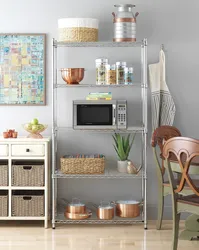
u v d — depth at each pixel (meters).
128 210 5.03
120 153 5.16
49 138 5.09
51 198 5.32
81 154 5.34
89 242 4.59
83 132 5.33
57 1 5.26
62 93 5.30
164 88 5.23
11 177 4.96
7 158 4.94
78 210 5.03
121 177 4.95
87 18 4.95
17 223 5.17
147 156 5.35
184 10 5.26
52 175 4.96
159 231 4.92
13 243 4.55
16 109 5.32
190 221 4.82
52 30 5.27
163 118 5.26
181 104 5.32
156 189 5.36
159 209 4.95
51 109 5.33
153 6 5.25
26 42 5.27
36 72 5.29
